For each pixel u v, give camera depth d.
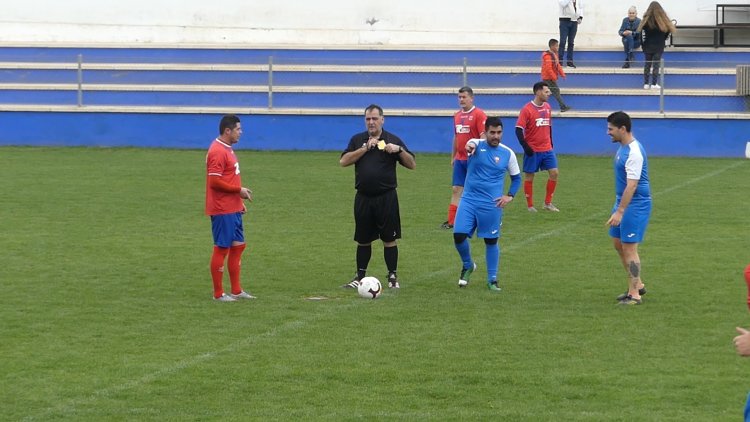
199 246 31.39
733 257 29.61
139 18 69.38
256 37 69.38
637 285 24.00
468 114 34.53
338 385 18.05
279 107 58.28
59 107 57.31
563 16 61.38
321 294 25.31
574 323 22.27
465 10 68.44
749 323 22.23
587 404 17.03
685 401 17.14
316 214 37.31
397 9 68.81
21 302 24.16
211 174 24.00
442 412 16.66
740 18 66.56
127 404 17.03
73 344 20.58
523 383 18.12
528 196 38.19
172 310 23.52
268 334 21.39
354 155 25.41
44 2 69.50
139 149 56.47
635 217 23.64
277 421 16.23
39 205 38.69
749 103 55.03
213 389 17.81
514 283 26.45
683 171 49.09
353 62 59.22
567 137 55.53
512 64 58.41
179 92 58.69
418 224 35.53
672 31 58.06
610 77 57.53
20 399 17.25
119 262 28.95
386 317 22.88
